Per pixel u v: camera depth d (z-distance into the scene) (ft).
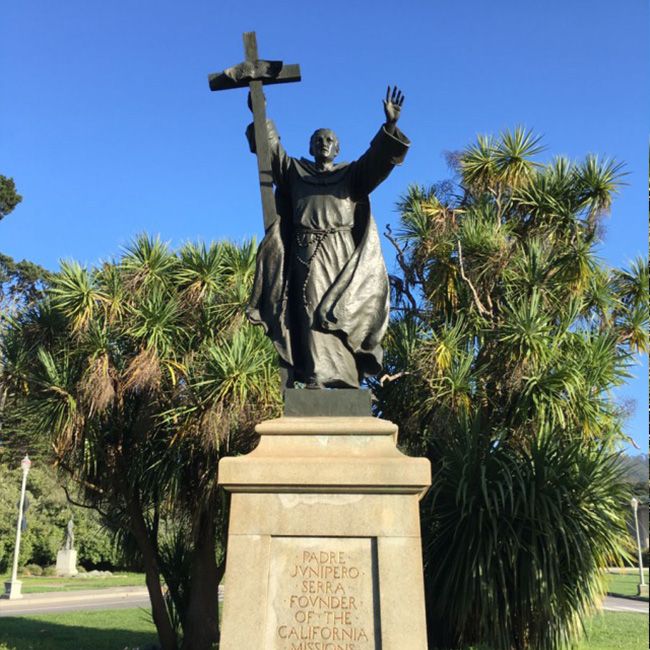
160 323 33.65
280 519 13.66
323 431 14.69
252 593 13.19
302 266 16.88
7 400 37.24
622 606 67.31
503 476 26.27
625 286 41.45
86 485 35.12
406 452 35.09
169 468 32.89
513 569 25.52
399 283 40.65
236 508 13.79
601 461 27.91
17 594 71.20
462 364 33.55
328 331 16.20
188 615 33.24
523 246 41.01
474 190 43.50
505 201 43.47
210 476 31.91
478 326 35.94
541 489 26.40
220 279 37.45
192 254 37.32
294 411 15.42
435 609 26.66
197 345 35.55
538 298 35.91
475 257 38.58
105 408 32.99
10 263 118.32
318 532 13.55
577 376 32.30
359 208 17.51
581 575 25.71
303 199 17.31
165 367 33.60
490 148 42.78
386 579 13.12
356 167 17.21
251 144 18.13
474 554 25.67
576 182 41.73
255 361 31.55
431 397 33.17
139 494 35.24
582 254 37.81
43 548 112.88
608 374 34.19
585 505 26.81
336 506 13.69
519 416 32.78
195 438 31.91
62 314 35.50
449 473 27.25
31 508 110.32
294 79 17.69
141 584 94.53
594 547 26.37
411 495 13.73
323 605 13.08
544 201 41.27
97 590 81.87
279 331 16.74
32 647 35.88
